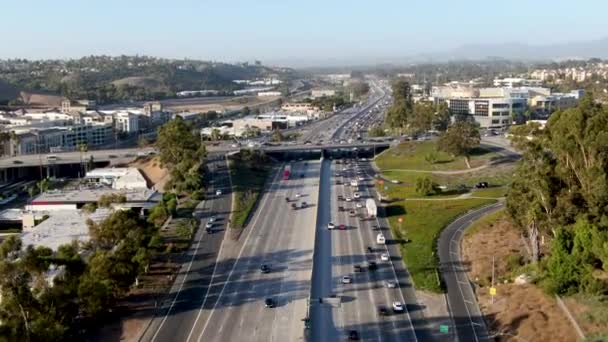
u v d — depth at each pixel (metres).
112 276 158.12
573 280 148.75
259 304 165.62
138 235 181.00
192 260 199.88
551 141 178.50
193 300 168.50
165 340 146.12
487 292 168.25
